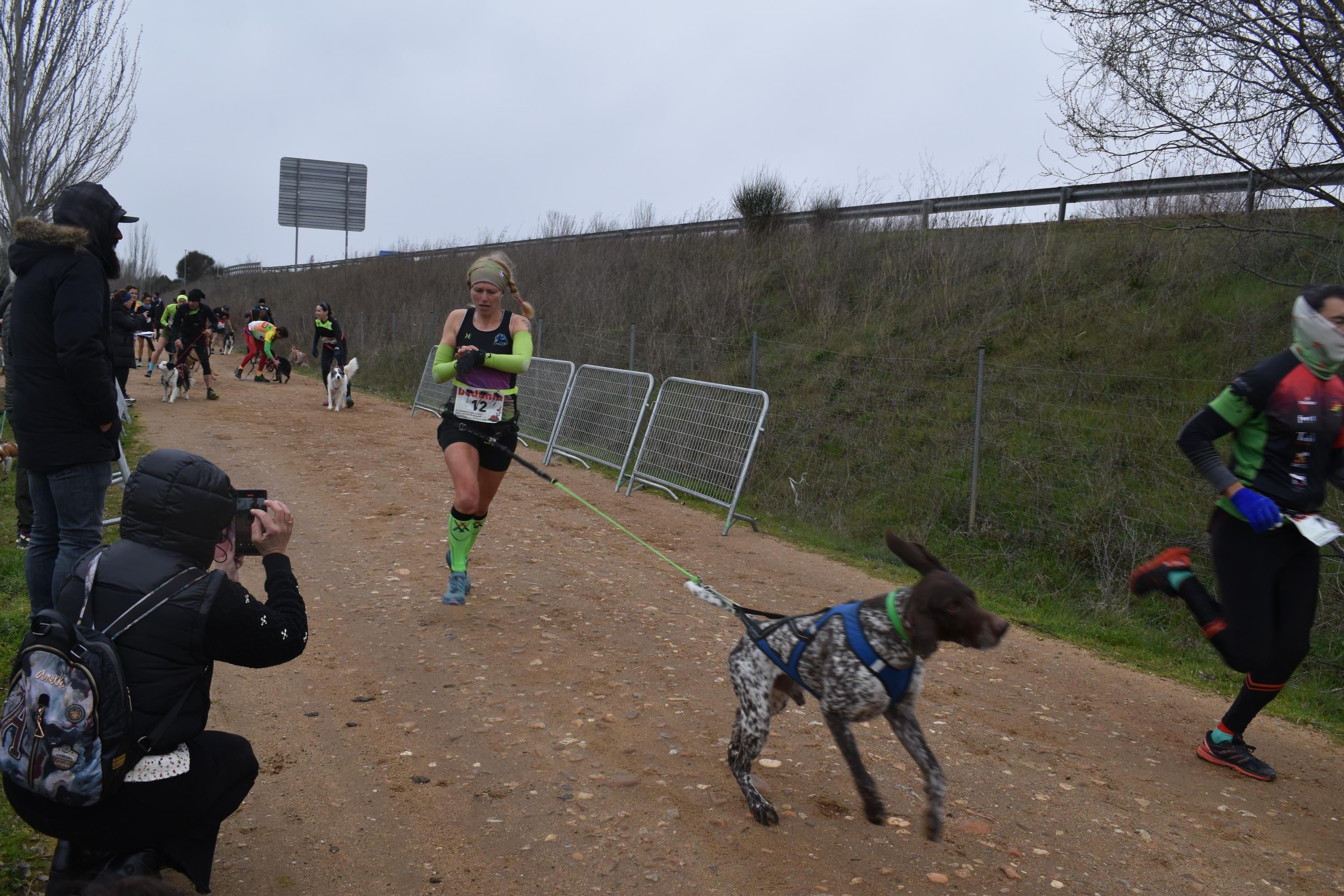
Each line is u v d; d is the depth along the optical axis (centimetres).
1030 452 905
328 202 4631
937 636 311
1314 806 407
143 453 1052
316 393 1909
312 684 468
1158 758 448
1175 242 1134
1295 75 737
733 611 367
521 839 337
